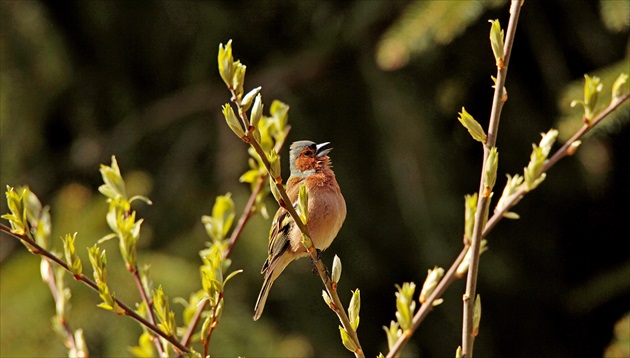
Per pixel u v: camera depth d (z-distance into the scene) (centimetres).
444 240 1225
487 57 1310
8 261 1245
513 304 1467
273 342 1134
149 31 1353
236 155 1277
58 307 666
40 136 1284
